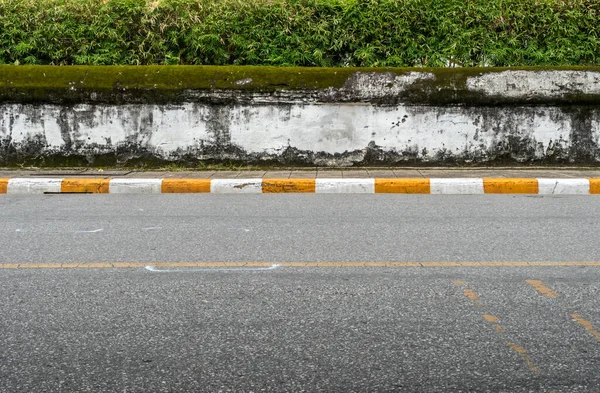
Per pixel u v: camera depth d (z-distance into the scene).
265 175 10.17
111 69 10.88
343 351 3.81
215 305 4.58
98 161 10.99
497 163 10.87
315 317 4.34
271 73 10.79
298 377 3.50
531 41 11.74
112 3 11.80
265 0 11.80
